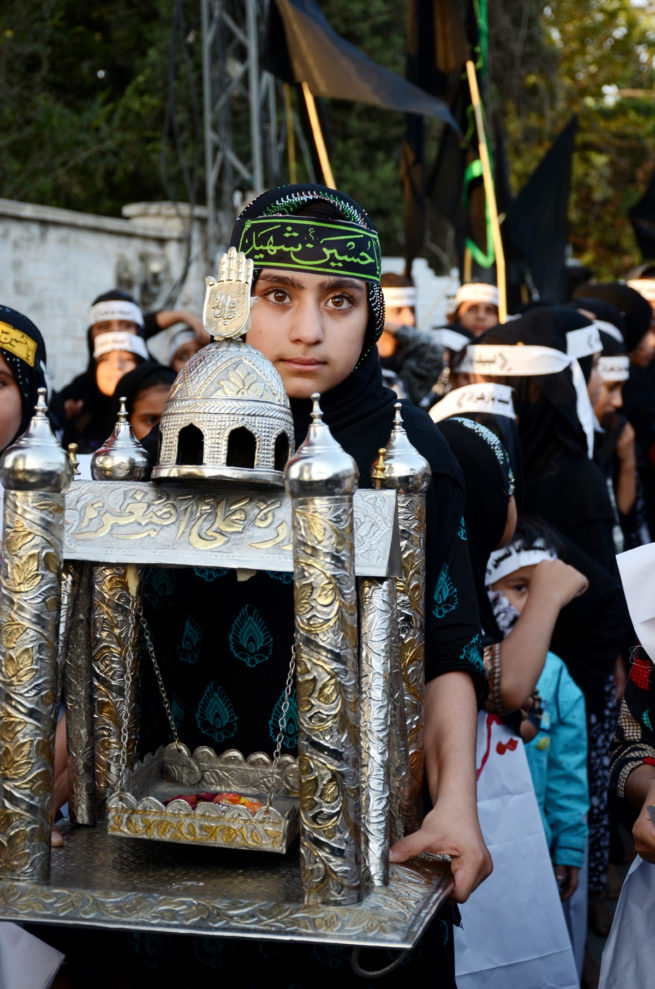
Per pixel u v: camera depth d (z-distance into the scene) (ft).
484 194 18.69
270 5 17.57
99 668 5.07
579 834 9.12
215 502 4.45
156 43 44.78
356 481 4.14
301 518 4.09
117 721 5.09
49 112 43.78
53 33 45.83
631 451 15.28
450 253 46.98
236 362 4.42
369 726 4.42
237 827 4.47
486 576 8.79
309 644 4.11
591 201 67.56
